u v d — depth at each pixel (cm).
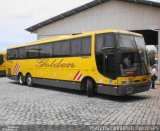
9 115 1076
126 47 1469
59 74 1870
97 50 1544
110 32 1472
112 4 2588
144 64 1542
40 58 2095
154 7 2417
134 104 1338
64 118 1017
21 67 2367
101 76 1514
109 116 1047
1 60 3475
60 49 1861
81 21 2755
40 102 1398
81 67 1659
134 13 2492
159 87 2156
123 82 1416
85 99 1513
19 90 1964
